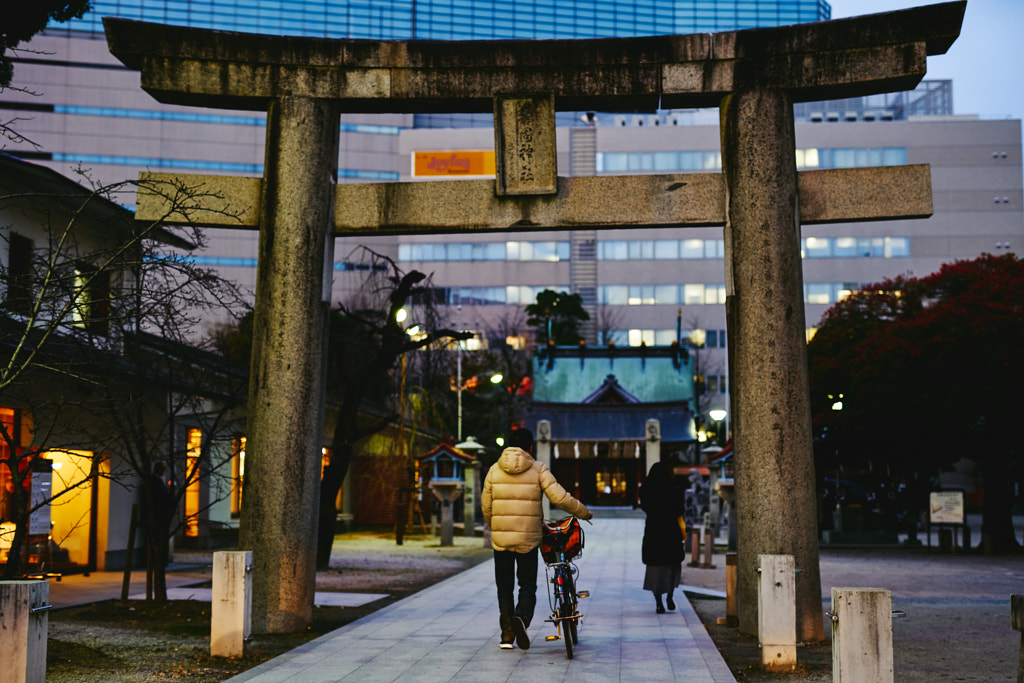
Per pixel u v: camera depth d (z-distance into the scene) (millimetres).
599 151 82750
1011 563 22344
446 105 10812
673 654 8336
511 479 8422
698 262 81125
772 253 9922
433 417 40250
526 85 10422
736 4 122250
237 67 10516
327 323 10625
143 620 10930
